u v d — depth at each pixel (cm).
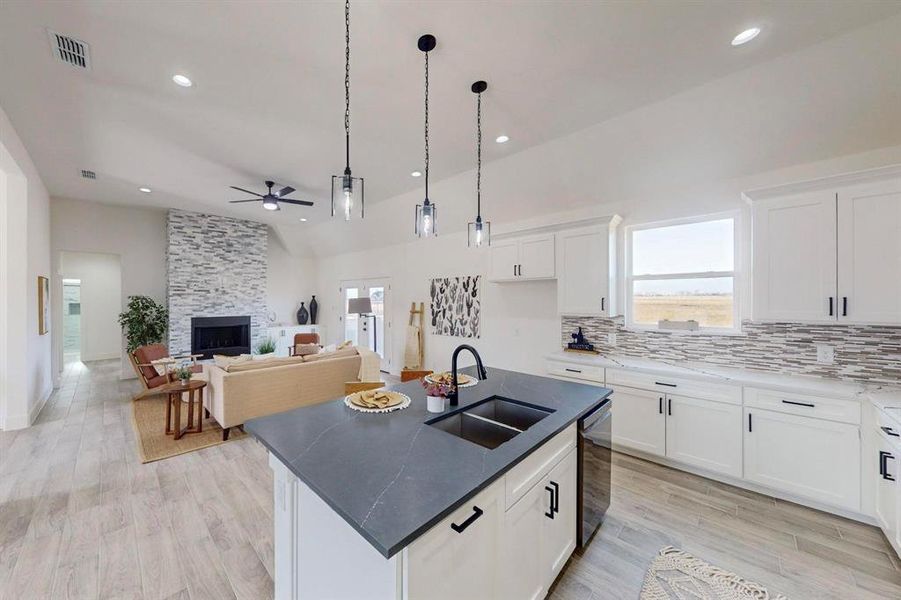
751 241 293
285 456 142
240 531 230
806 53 223
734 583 190
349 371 479
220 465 320
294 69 239
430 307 607
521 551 153
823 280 257
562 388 247
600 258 375
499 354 508
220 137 344
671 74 244
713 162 314
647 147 319
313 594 138
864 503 234
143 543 218
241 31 205
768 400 268
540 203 437
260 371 396
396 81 251
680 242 362
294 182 473
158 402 504
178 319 664
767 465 269
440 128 320
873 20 198
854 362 272
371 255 730
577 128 319
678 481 295
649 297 380
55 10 192
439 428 191
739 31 205
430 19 194
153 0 184
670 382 313
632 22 197
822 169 280
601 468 233
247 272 748
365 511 105
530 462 160
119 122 319
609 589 186
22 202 401
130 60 233
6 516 243
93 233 631
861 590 186
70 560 203
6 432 391
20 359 402
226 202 598
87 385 597
